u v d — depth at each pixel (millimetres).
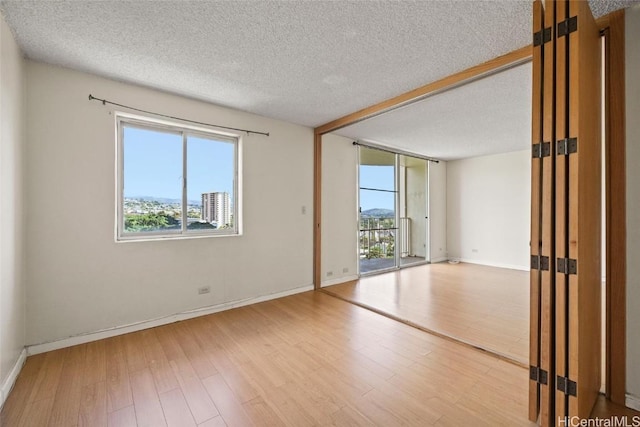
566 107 1443
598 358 1811
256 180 3662
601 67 1853
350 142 4832
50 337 2367
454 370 2080
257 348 2428
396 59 2352
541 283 1538
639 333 1694
